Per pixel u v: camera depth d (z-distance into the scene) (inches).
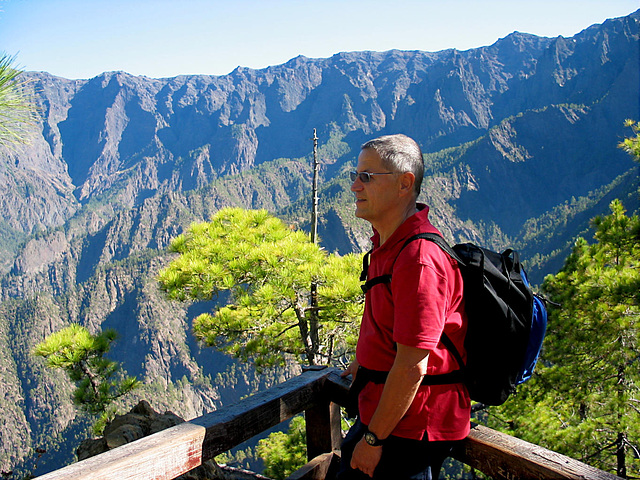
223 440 93.2
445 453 77.8
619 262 399.9
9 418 6284.5
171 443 84.4
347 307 367.9
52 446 5236.2
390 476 75.4
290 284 367.2
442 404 73.2
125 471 77.2
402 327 68.5
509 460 82.3
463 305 74.0
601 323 351.6
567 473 75.3
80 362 321.1
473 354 73.9
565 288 398.3
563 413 387.2
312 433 124.3
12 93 110.4
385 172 77.4
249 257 366.0
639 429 323.9
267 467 586.2
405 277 69.7
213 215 415.5
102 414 322.0
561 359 375.9
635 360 352.2
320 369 124.5
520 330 72.6
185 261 368.2
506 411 394.6
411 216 76.4
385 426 70.6
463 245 78.3
